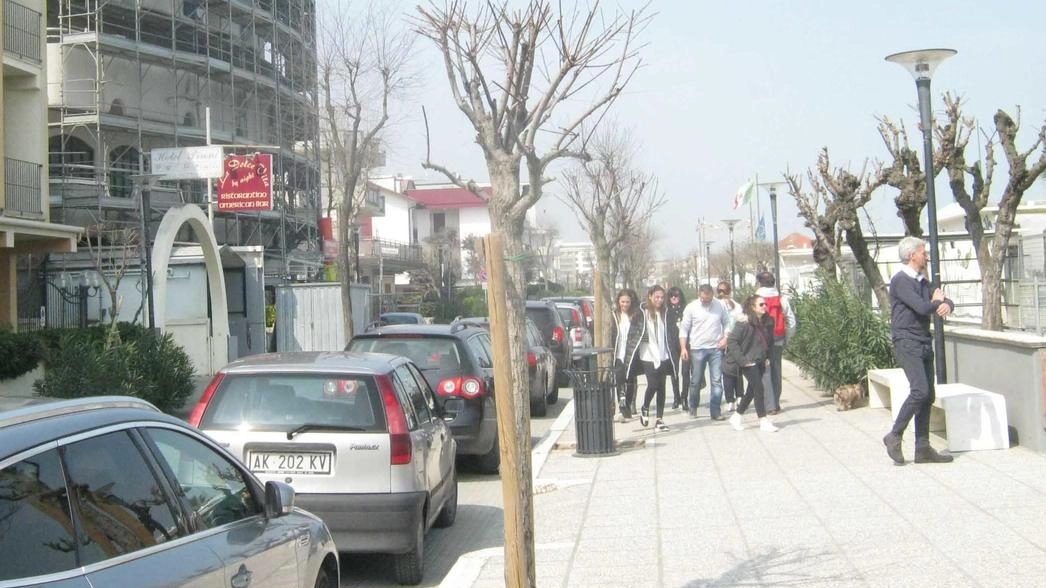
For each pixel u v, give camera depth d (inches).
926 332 394.3
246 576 180.4
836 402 589.6
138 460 163.5
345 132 1203.9
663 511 357.1
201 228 1012.5
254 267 1256.8
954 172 631.8
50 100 1441.9
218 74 1654.8
